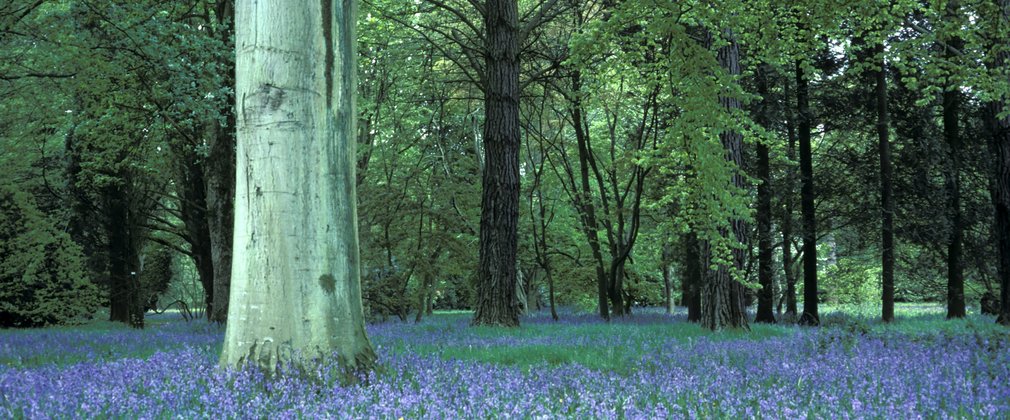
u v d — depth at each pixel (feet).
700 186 35.91
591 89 68.44
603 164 103.71
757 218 85.30
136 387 19.31
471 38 80.38
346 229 22.33
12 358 32.68
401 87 94.07
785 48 43.68
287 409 16.17
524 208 102.99
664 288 154.51
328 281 21.70
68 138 93.81
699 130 34.04
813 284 86.33
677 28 32.96
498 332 49.55
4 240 76.48
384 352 29.66
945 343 36.60
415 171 82.02
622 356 31.86
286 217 21.36
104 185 88.84
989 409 17.02
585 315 102.01
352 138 22.80
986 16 40.96
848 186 90.63
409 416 15.76
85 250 92.63
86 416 15.81
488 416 16.17
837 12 38.78
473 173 102.68
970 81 41.91
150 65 55.11
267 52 21.44
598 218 93.25
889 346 35.55
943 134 87.30
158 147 85.76
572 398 18.30
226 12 69.41
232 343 21.59
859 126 89.71
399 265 79.10
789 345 36.91
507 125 60.49
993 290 93.76
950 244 86.22
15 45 54.03
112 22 51.67
